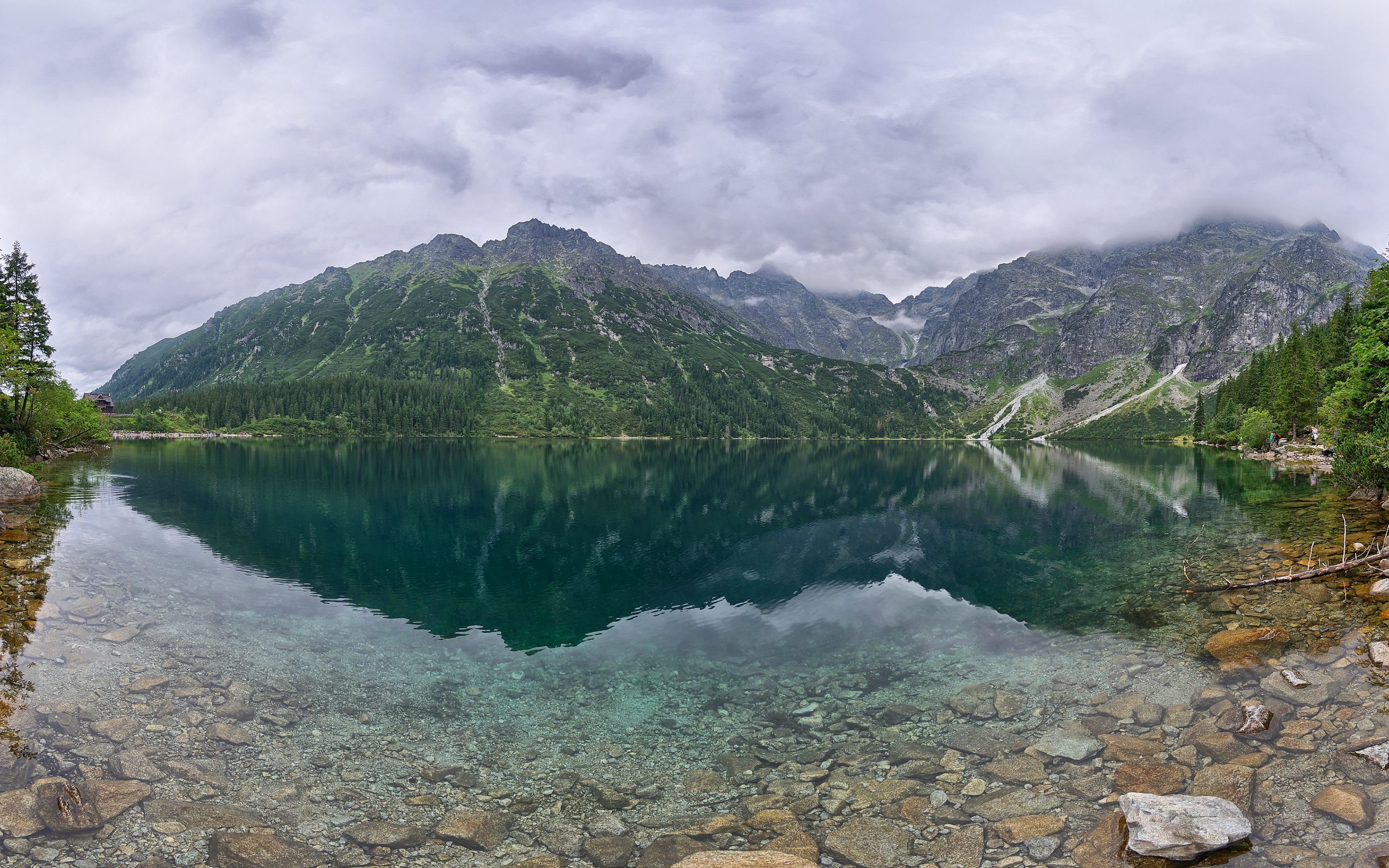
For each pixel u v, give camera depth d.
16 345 55.06
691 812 10.52
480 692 15.61
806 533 39.69
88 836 9.10
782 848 9.40
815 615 22.14
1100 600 21.91
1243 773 10.15
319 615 21.06
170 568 25.19
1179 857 8.43
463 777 11.66
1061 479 75.19
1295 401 96.88
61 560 24.62
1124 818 9.26
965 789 10.74
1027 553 32.31
